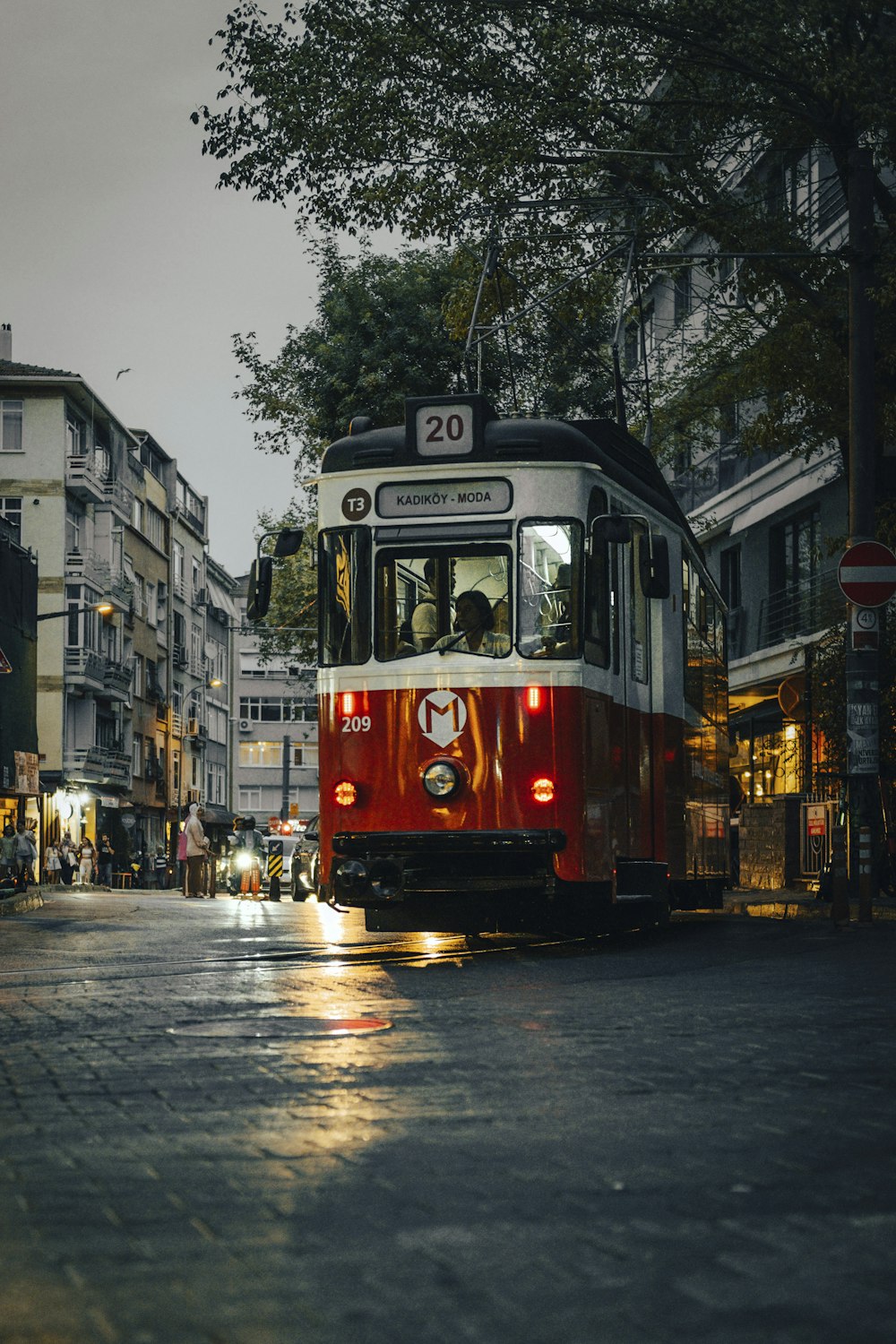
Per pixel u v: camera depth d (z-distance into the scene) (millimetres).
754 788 33875
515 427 12914
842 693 21047
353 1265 3723
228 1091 6195
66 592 59156
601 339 28156
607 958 12555
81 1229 4074
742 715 34688
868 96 17016
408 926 13836
